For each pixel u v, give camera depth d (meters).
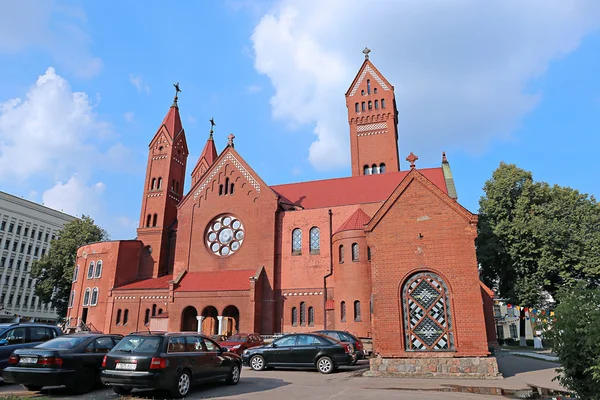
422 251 20.41
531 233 40.97
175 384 13.56
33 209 97.94
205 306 39.66
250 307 38.00
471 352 18.72
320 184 49.12
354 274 35.69
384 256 20.91
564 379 11.71
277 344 22.00
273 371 21.59
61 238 65.00
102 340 16.16
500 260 43.53
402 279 20.34
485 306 30.94
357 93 58.66
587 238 39.53
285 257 41.19
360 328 34.09
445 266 19.94
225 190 45.53
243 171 45.28
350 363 20.92
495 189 45.97
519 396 13.97
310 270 39.91
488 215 46.09
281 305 39.75
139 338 14.24
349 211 41.00
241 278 40.53
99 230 68.06
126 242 50.25
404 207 21.22
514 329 71.75
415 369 19.09
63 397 13.98
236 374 17.02
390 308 20.17
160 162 55.38
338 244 37.66
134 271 50.28
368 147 56.12
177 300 40.78
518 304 40.84
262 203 43.19
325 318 37.84
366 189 45.97
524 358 30.33
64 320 57.72
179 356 14.07
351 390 15.06
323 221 41.25
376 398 13.32
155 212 53.00
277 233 42.34
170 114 58.06
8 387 16.02
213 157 63.59
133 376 13.14
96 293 49.53
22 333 17.72
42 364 13.97
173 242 52.22
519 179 45.22
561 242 39.47
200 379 14.86
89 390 15.17
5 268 90.06
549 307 42.81
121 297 46.38
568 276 38.31
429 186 21.09
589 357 10.72
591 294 11.59
